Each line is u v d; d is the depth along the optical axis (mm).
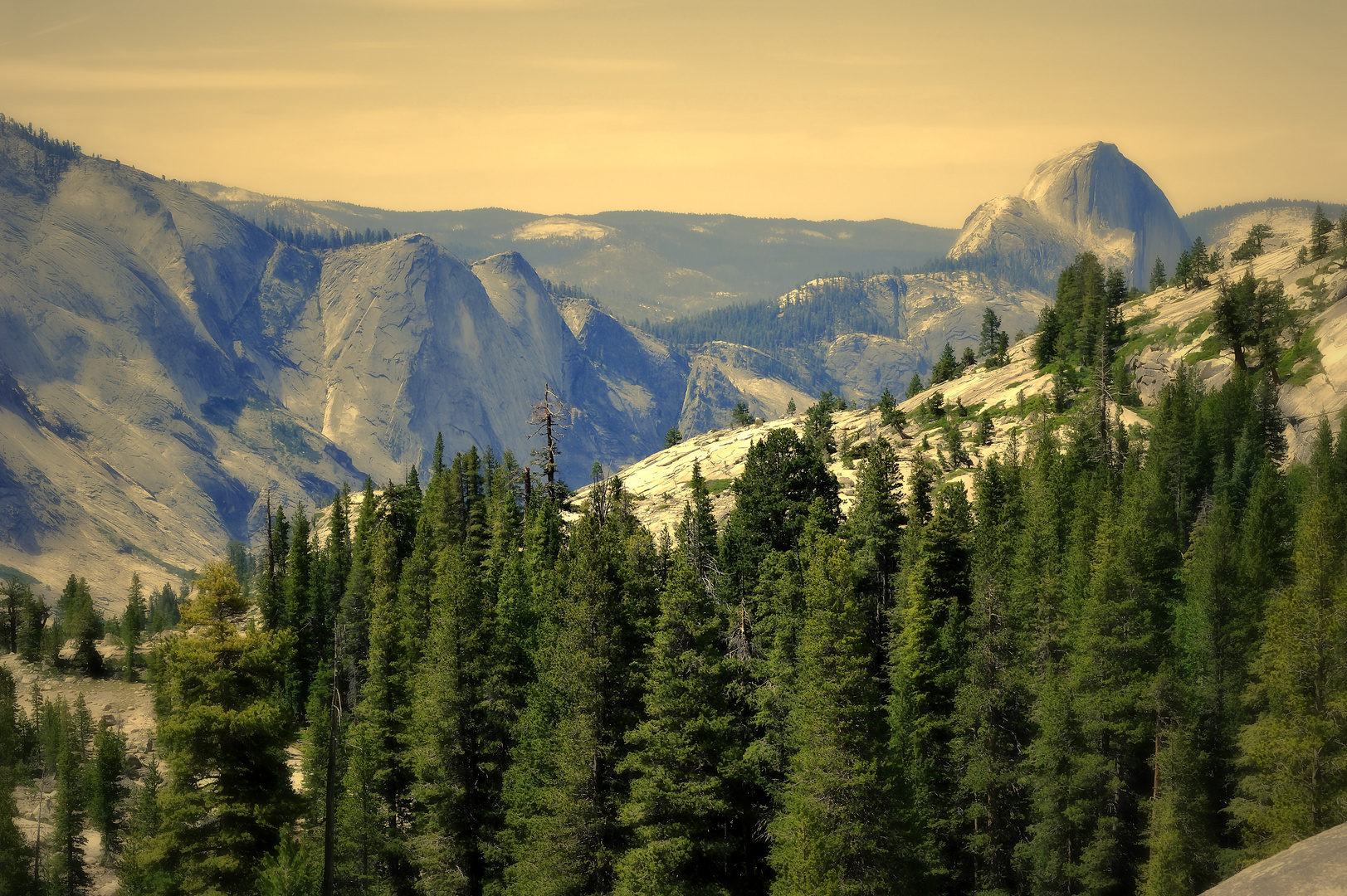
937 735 71125
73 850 97125
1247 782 62312
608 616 64688
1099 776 65812
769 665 68125
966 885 69562
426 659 79188
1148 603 74438
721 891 60500
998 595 71000
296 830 75438
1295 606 60531
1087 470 119812
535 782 66688
